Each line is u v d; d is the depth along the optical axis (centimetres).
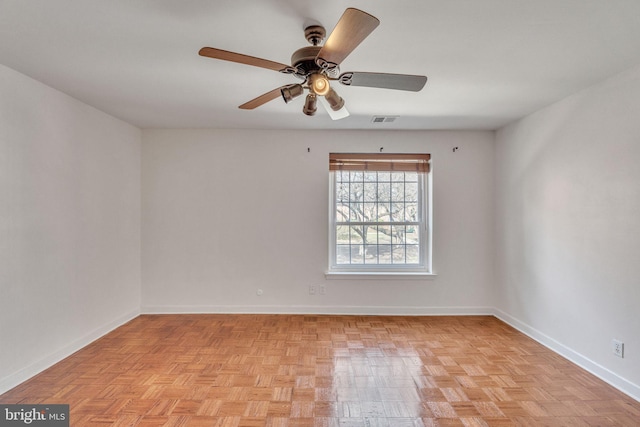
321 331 358
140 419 208
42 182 270
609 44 201
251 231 417
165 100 307
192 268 415
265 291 418
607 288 254
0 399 228
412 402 228
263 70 240
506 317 389
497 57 219
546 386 248
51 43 203
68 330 297
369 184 429
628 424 205
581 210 278
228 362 285
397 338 340
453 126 397
